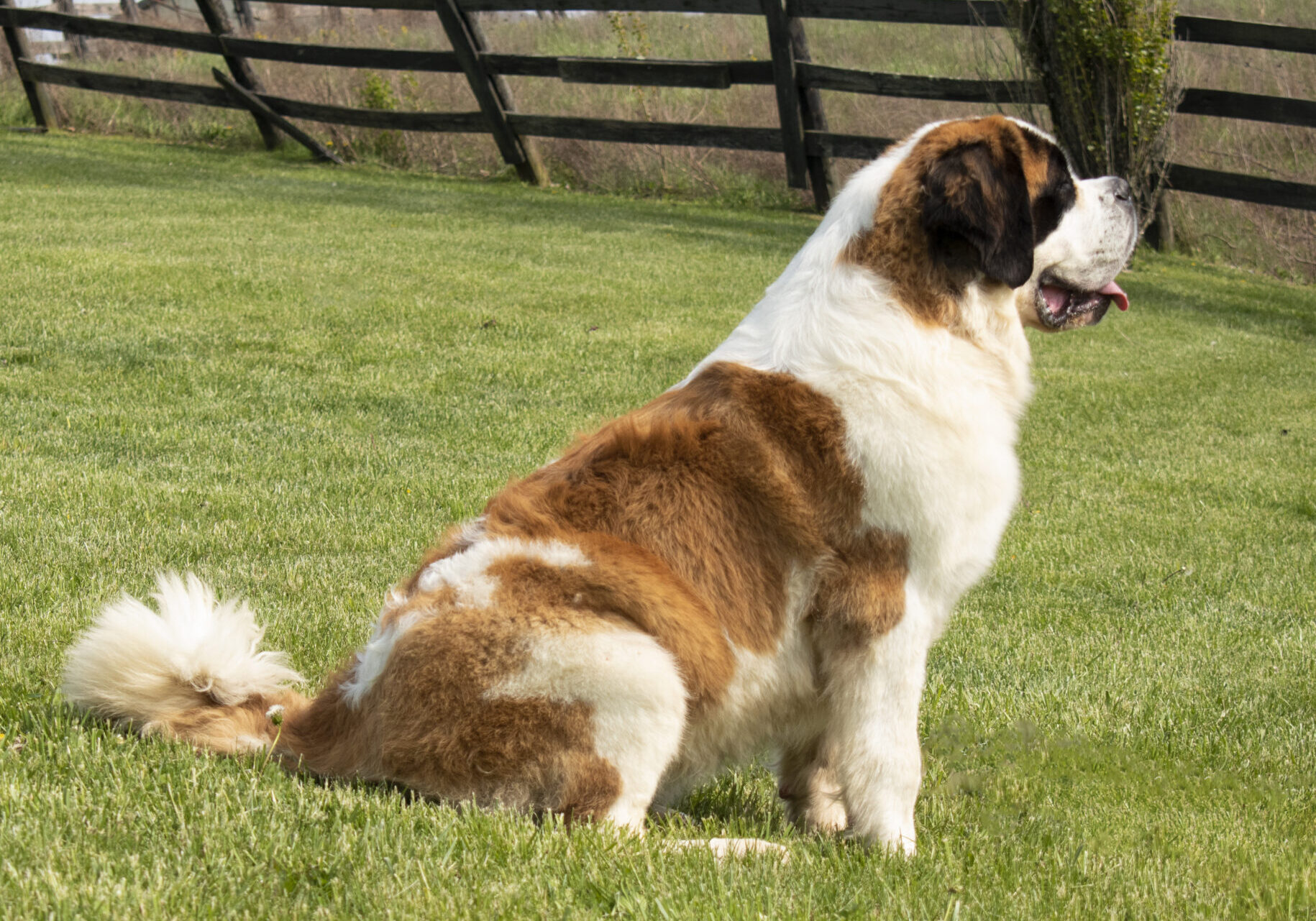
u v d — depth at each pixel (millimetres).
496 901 2988
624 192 21875
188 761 3637
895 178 3887
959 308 3865
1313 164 19922
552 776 3480
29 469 7473
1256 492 9500
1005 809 4328
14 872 2840
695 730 3719
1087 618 6883
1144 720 5309
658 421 3793
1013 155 3812
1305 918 3432
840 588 3662
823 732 4012
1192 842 4039
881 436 3615
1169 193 18922
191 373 10023
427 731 3498
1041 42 17359
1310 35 16844
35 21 23469
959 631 6547
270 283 13133
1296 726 5340
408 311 12586
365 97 23297
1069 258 4148
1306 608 7215
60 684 4250
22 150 21438
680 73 19844
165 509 7074
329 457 8414
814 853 3703
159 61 27250
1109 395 12102
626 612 3496
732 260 16641
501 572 3529
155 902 2787
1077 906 3348
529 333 12227
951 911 3201
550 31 25766
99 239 14547
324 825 3346
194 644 3879
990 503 3814
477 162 22812
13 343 10242
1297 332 15070
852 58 24234
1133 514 8867
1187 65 17859
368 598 6000
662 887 3145
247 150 23656
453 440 9062
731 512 3672
